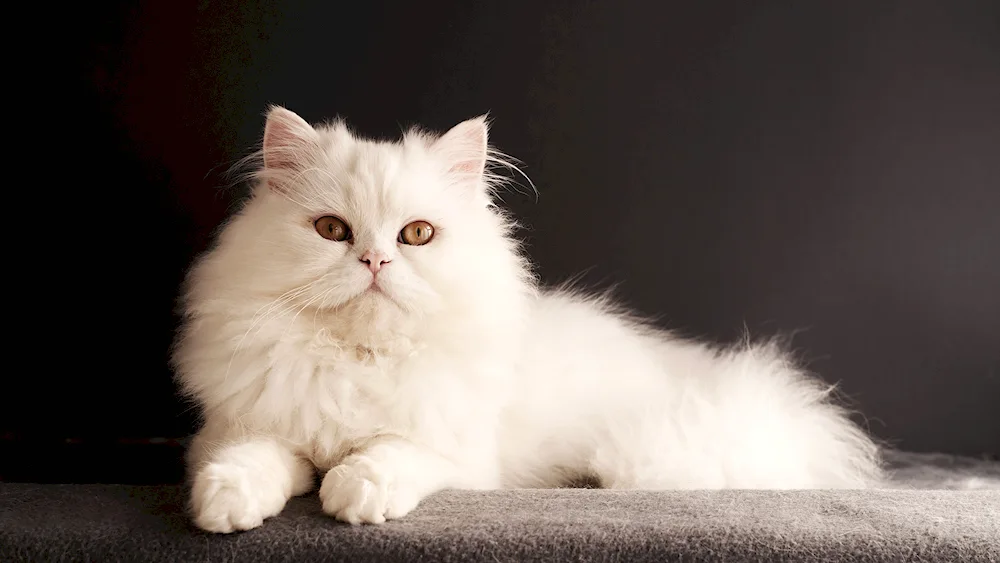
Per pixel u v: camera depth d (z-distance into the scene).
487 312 1.79
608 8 2.69
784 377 2.30
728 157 2.73
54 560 1.36
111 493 1.63
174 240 2.56
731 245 2.74
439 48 2.65
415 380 1.69
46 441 2.52
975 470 2.42
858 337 2.74
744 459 1.99
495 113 2.69
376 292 1.66
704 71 2.71
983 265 2.71
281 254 1.70
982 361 2.72
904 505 1.57
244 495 1.37
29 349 2.53
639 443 2.02
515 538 1.36
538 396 2.06
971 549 1.36
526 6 2.67
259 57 2.58
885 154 2.71
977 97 2.69
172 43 2.53
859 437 2.28
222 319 1.75
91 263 2.54
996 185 2.70
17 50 2.45
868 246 2.73
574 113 2.71
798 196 2.73
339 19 2.61
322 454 1.66
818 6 2.69
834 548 1.35
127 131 2.52
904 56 2.69
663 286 2.75
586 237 2.73
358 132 2.64
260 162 2.29
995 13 2.67
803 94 2.71
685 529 1.39
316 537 1.37
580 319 2.29
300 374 1.66
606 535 1.37
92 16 2.47
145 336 2.57
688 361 2.35
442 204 1.81
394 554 1.33
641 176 2.73
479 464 1.75
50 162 2.50
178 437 2.58
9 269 2.50
